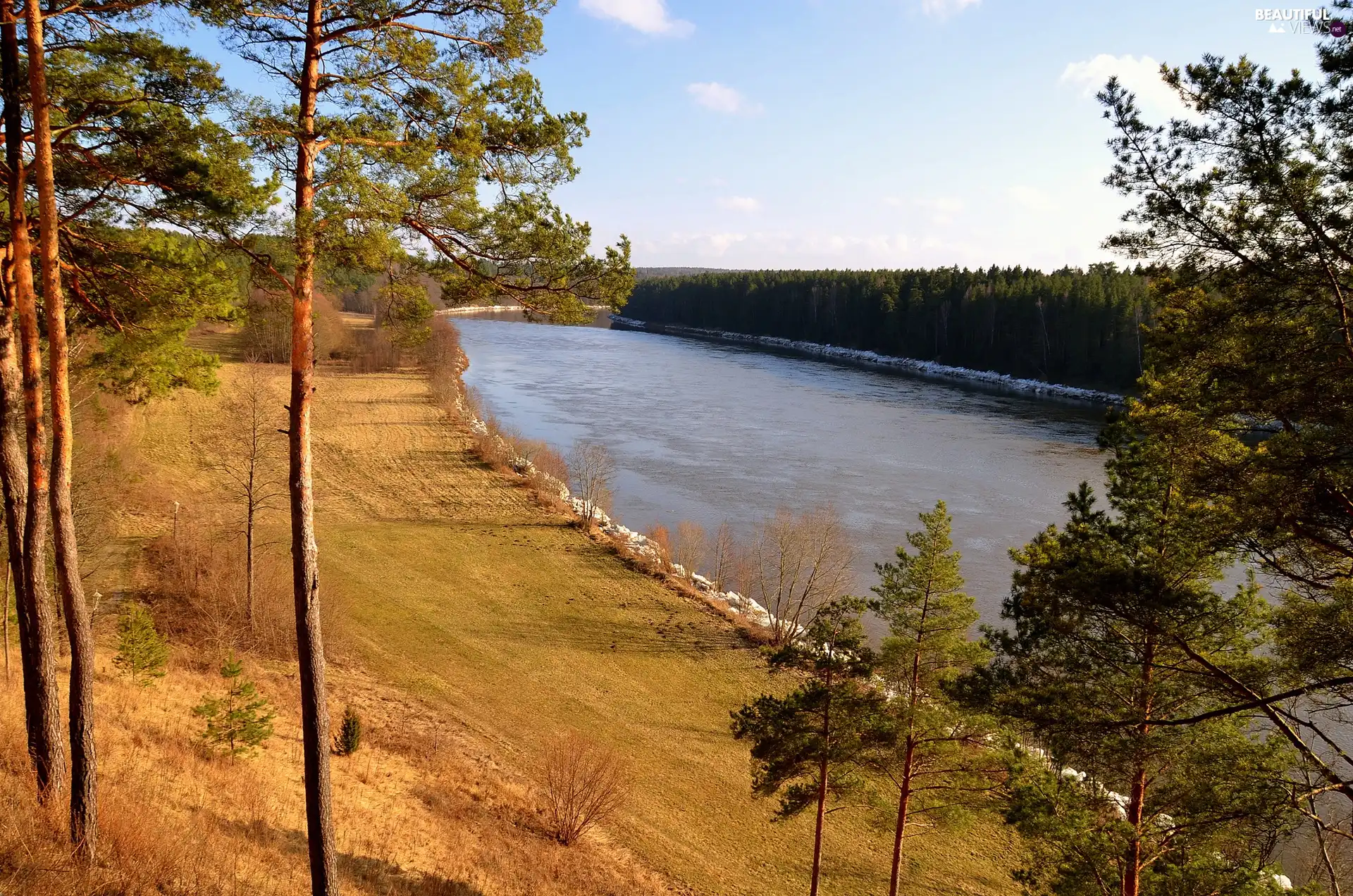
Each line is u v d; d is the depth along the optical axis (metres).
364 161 8.68
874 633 32.72
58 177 9.59
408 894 13.27
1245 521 9.21
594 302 10.34
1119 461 12.32
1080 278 113.94
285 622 27.88
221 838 12.04
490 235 9.58
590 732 25.05
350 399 70.75
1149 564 11.69
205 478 45.25
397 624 31.25
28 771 10.33
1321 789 9.60
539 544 41.62
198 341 64.31
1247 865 10.28
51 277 8.46
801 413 78.25
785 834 20.86
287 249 8.30
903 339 133.12
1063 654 12.17
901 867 19.83
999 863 20.22
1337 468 8.26
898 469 56.28
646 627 33.22
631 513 47.62
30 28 8.09
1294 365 8.59
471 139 9.12
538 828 18.69
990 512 46.41
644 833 20.06
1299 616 10.20
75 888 8.32
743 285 180.88
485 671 28.45
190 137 9.17
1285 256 8.29
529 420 72.88
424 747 21.75
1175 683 11.41
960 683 12.38
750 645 32.31
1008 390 99.25
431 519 44.38
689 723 26.33
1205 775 10.29
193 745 16.27
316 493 47.19
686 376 104.38
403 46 8.54
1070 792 11.68
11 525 9.55
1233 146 8.52
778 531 38.88
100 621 25.70
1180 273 9.42
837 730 15.55
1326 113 7.89
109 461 26.16
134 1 8.67
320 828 9.45
